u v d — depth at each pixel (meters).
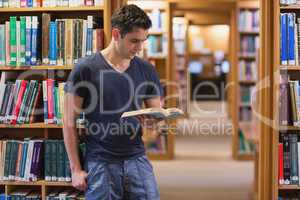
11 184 3.29
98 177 2.55
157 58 7.30
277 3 3.16
